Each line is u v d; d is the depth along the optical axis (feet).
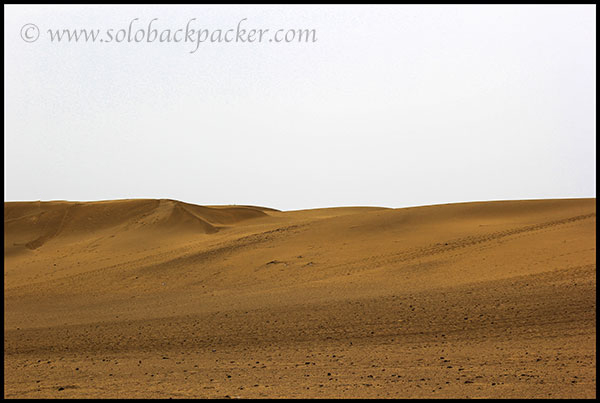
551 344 59.41
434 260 120.16
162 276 135.33
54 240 199.21
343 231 161.79
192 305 99.96
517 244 123.75
